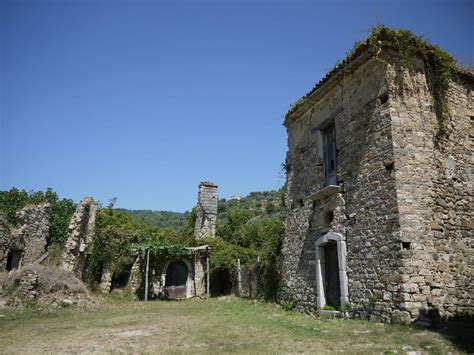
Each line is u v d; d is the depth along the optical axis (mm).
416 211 7668
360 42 8820
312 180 11141
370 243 8141
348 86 9727
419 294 7152
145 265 19969
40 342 6777
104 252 17875
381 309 7535
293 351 5406
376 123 8500
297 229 11656
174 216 62594
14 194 19359
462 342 5371
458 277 7734
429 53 8828
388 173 7941
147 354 5457
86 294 14516
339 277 9227
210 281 21953
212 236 22797
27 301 12312
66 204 20750
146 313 11555
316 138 11180
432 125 8523
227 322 8836
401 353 4965
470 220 8414
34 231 17766
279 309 11531
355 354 5027
